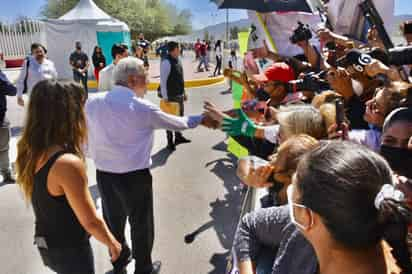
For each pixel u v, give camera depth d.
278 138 2.00
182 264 3.19
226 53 10.77
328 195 0.81
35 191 1.78
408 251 0.87
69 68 15.77
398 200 0.79
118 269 2.90
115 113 2.48
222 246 3.46
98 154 2.62
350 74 2.43
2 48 19.75
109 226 2.82
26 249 3.42
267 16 4.12
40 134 1.74
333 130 1.83
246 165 1.64
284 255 1.19
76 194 1.72
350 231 0.81
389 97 1.95
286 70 2.84
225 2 3.51
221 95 12.65
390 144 1.66
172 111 6.19
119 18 42.94
